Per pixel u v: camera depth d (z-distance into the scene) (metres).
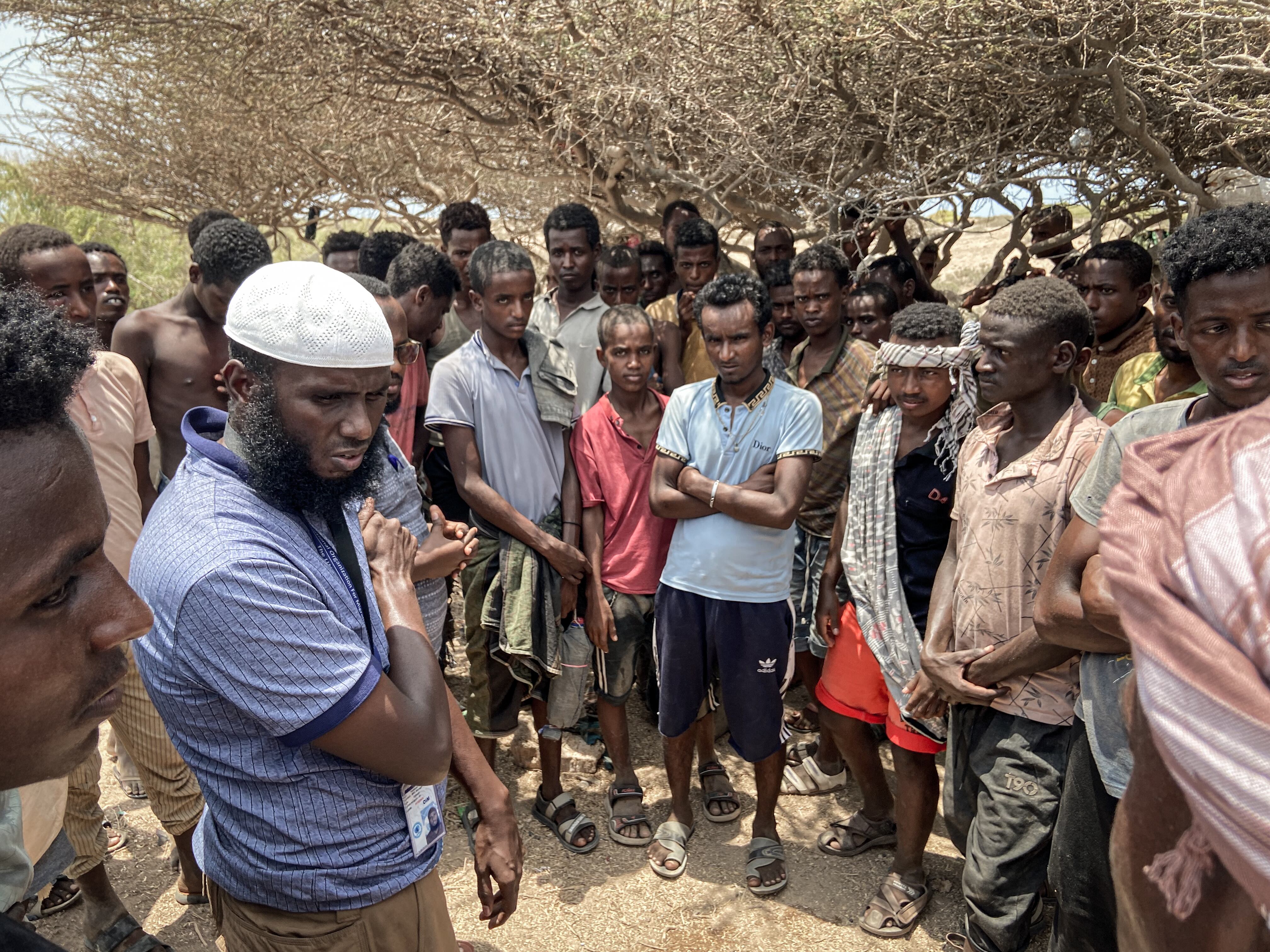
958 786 2.78
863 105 4.55
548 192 8.25
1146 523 0.94
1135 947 1.15
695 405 3.25
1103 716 2.10
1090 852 2.18
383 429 2.31
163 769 2.91
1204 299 1.90
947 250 6.41
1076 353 2.50
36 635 0.93
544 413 3.37
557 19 4.73
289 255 9.91
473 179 7.58
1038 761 2.52
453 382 3.34
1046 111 4.36
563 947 2.93
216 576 1.47
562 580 3.41
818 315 3.84
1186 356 2.78
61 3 5.60
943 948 2.91
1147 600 0.88
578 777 3.84
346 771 1.62
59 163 8.89
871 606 3.04
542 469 3.42
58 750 1.00
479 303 3.38
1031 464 2.52
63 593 0.96
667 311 4.80
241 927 1.69
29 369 0.89
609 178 5.66
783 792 3.76
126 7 5.63
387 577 1.78
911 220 6.00
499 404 3.36
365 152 7.77
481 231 4.95
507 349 3.41
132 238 11.30
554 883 3.23
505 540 3.35
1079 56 3.97
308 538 1.66
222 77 6.54
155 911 3.09
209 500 1.55
